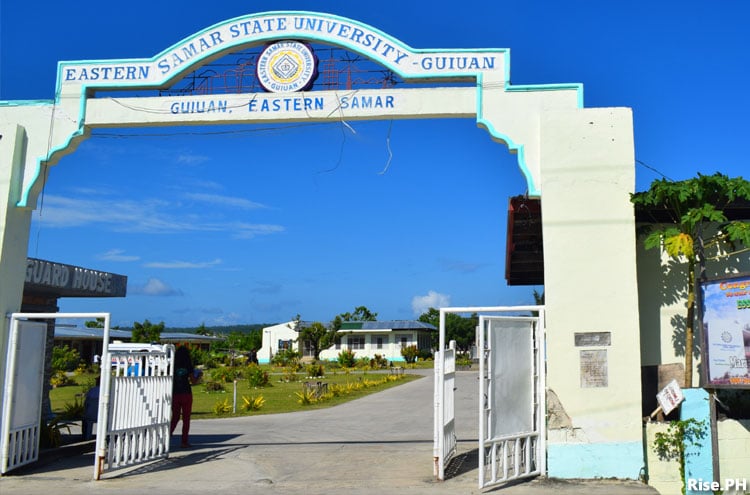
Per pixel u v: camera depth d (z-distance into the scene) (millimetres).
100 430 9266
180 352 12266
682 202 9094
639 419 8914
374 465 10016
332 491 8359
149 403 10438
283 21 10438
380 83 10367
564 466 8922
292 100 10375
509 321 8914
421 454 10922
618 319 9094
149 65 10586
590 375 9047
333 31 10375
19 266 10398
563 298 9188
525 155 9758
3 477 9328
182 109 10492
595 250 9258
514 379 8898
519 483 8664
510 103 9938
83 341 49938
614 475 8852
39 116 10609
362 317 96125
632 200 9258
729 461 8766
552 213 9398
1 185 10211
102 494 8336
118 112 10570
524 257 15719
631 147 9430
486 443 8383
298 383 36094
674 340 9688
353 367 57375
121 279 19375
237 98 10445
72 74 10656
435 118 10320
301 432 14883
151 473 9617
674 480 8891
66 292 16797
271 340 75250
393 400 24953
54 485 8852
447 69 10133
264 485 8758
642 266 9922
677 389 8891
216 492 8391
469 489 8352
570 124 9547
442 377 9039
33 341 10258
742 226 8852
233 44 10461
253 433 14656
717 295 8484
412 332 69750
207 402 24188
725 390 9266
